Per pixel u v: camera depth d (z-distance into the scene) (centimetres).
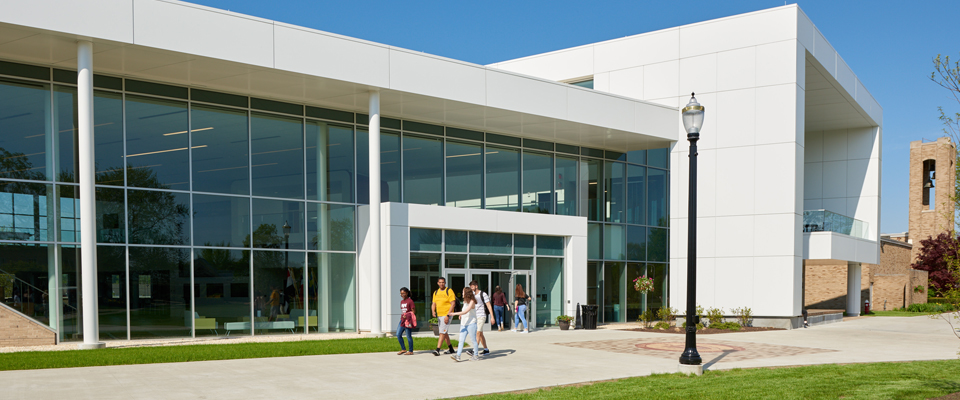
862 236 3659
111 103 1952
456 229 2430
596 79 3281
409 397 1061
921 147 6544
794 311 2794
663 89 3092
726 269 2920
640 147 3161
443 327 1619
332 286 2316
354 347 1745
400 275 2275
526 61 3512
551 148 2988
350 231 2375
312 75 1998
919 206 6538
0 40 1661
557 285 2739
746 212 2888
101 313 1875
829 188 4109
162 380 1183
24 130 1828
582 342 2012
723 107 2953
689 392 1088
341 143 2391
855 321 3375
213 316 2059
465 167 2709
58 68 1886
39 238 1828
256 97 2216
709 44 2994
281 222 2225
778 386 1149
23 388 1082
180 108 2069
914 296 5016
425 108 2405
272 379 1217
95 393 1045
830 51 3166
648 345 1922
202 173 2084
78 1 1636
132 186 1956
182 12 1783
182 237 2027
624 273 3141
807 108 3616
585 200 3073
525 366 1438
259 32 1906
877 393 1072
